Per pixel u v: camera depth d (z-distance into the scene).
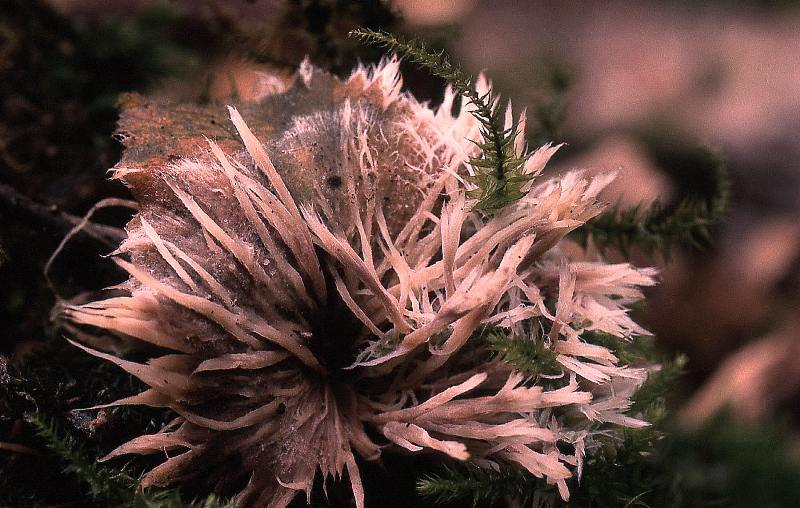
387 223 0.17
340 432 0.16
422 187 0.17
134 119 0.17
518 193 0.16
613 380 0.17
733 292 0.34
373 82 0.18
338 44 0.21
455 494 0.16
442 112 0.18
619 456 0.17
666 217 0.20
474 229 0.17
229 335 0.16
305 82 0.18
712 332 0.33
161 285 0.16
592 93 0.42
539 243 0.17
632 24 0.46
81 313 0.16
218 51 0.23
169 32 0.23
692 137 0.40
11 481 0.17
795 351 0.32
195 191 0.16
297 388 0.16
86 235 0.19
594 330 0.17
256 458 0.16
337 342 0.17
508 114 0.17
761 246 0.36
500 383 0.17
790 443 0.27
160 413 0.17
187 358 0.16
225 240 0.16
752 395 0.31
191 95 0.20
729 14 0.48
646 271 0.17
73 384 0.17
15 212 0.19
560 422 0.17
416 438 0.16
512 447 0.16
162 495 0.16
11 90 0.21
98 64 0.22
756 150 0.40
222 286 0.16
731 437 0.25
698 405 0.29
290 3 0.21
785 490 0.24
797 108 0.42
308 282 0.16
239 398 0.16
